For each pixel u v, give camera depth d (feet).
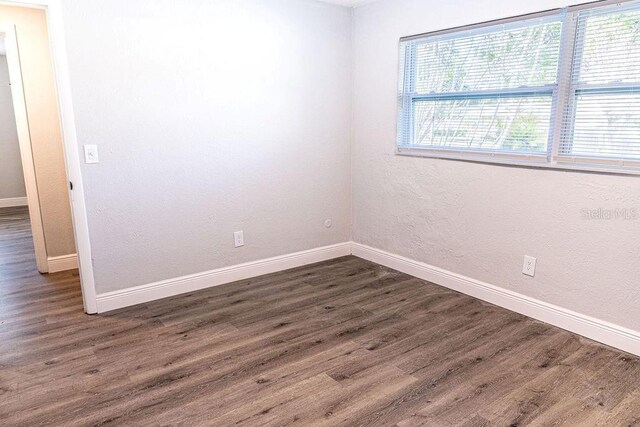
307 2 11.89
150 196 10.33
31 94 11.86
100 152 9.53
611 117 7.95
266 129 11.84
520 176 9.37
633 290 8.00
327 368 7.75
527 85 9.11
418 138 11.62
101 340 8.77
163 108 10.16
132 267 10.36
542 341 8.61
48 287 11.64
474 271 10.68
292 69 11.98
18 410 6.68
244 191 11.77
